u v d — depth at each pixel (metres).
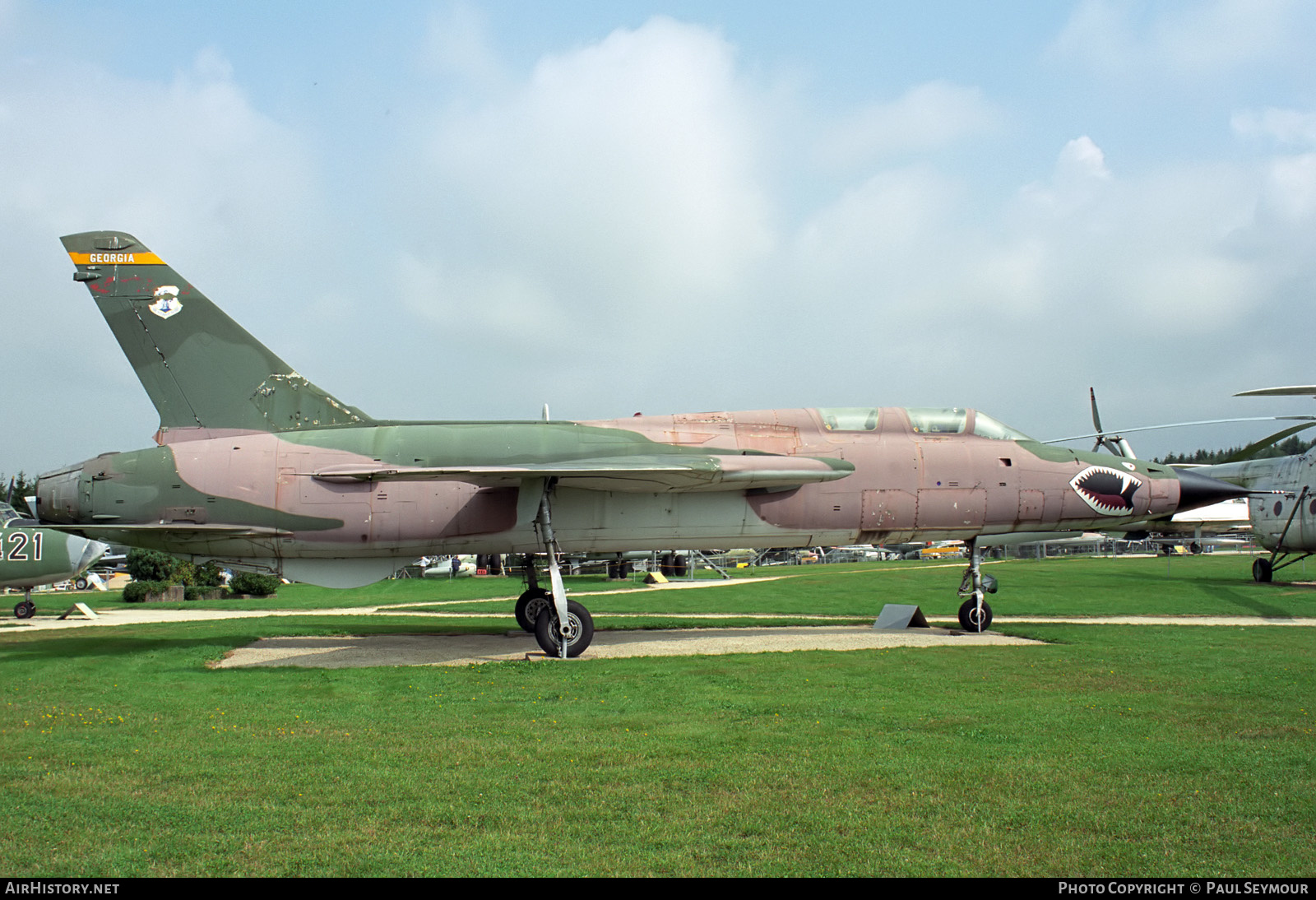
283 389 15.28
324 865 4.70
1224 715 8.09
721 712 8.40
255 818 5.44
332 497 14.45
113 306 14.95
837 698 8.98
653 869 4.64
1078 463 16.53
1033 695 9.11
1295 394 22.86
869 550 76.19
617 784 6.08
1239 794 5.79
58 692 9.93
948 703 8.70
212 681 10.61
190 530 14.09
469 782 6.13
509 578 45.38
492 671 11.25
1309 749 6.87
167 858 4.81
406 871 4.61
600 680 10.43
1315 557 44.47
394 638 16.05
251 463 14.44
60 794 5.94
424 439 14.97
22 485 50.91
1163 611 19.69
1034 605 21.41
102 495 14.28
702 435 15.60
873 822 5.32
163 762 6.72
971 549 16.78
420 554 15.16
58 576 21.73
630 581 40.03
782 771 6.35
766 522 15.54
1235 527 49.03
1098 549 63.12
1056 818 5.37
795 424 16.08
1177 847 4.93
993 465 16.12
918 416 16.56
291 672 11.38
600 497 15.16
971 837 5.08
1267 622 17.36
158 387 14.98
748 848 4.93
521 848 4.93
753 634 15.88
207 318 15.16
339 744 7.26
